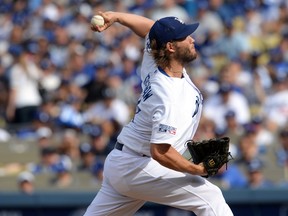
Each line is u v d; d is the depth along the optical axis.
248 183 42.53
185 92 21.47
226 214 22.05
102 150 46.25
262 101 51.34
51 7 65.94
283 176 45.81
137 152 22.23
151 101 21.44
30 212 40.03
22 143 50.00
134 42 59.59
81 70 56.12
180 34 21.52
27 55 55.25
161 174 22.05
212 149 21.48
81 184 45.28
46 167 46.06
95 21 23.56
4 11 69.25
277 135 48.06
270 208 39.78
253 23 61.88
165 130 21.08
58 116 49.94
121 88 51.56
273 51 56.91
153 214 39.22
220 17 62.66
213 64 56.19
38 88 53.75
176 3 65.06
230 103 48.41
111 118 48.97
